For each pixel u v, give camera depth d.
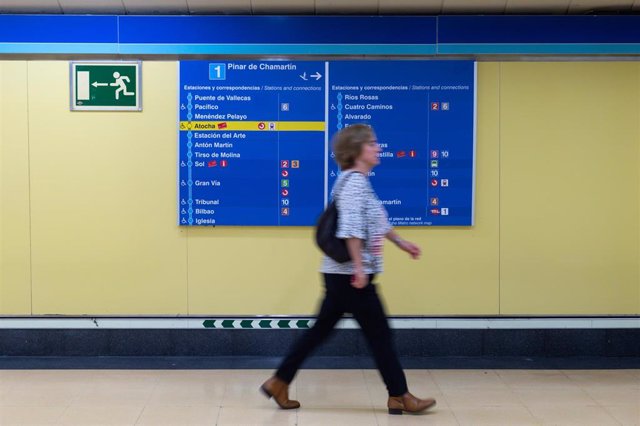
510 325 4.91
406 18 4.75
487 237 4.87
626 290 4.89
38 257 4.83
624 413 3.84
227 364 4.75
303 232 4.86
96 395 4.12
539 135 4.84
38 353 4.88
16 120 4.78
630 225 4.86
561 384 4.36
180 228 4.86
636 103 4.82
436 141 4.80
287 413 3.83
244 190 4.82
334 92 4.78
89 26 4.72
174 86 4.79
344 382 4.39
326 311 3.70
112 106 4.78
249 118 4.78
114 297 4.87
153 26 4.73
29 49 4.72
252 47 4.74
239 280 4.88
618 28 4.75
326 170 4.81
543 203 4.86
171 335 4.90
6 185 4.80
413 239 4.87
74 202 4.82
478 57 4.79
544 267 4.88
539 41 4.75
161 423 3.67
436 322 4.90
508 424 3.67
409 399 3.75
